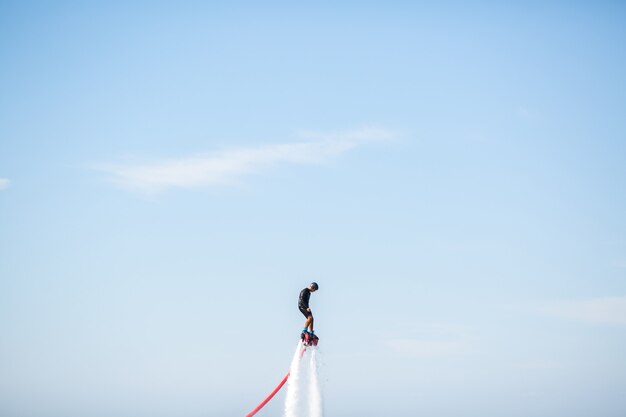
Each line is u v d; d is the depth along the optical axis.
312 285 48.75
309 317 48.41
